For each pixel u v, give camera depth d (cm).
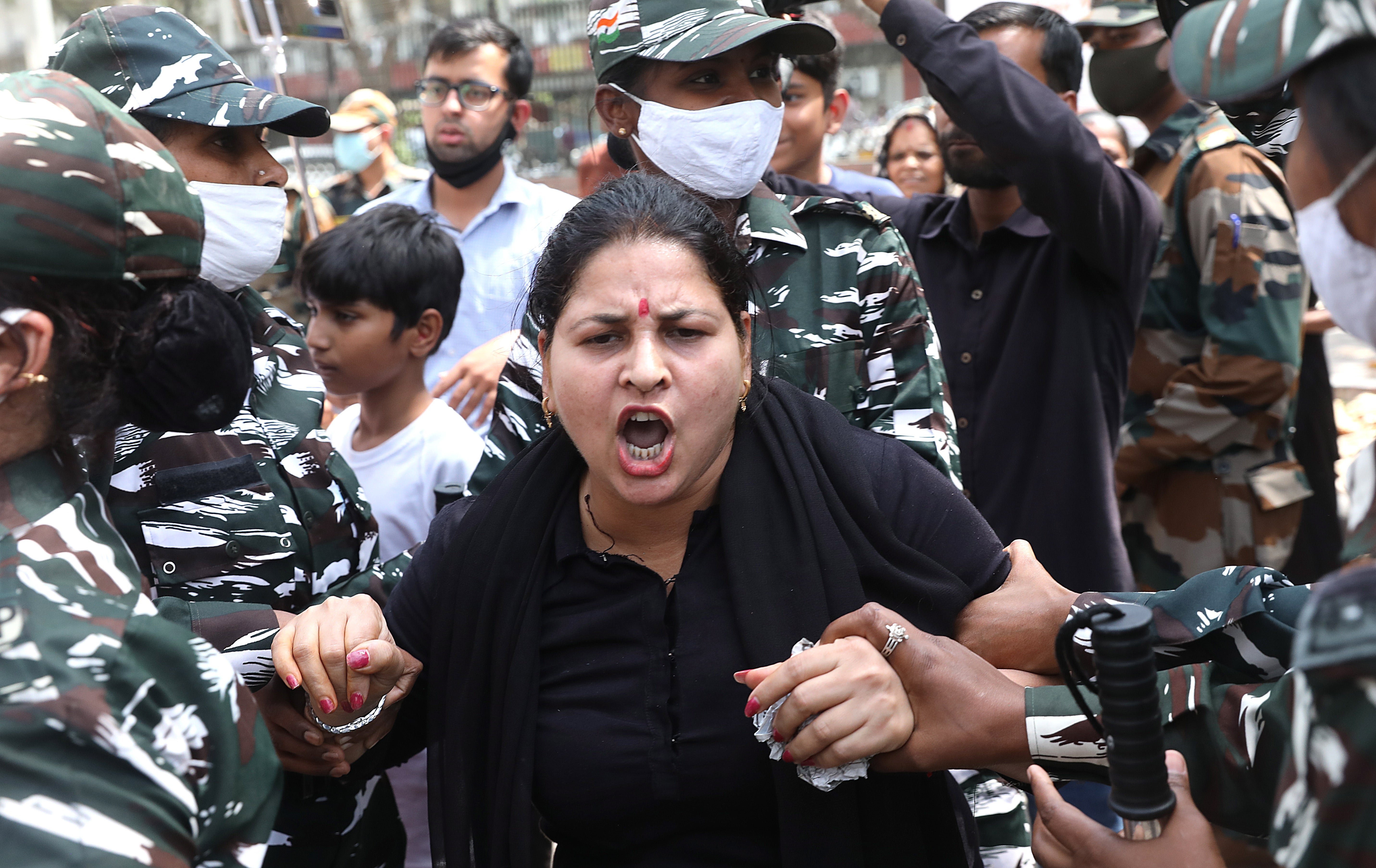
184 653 111
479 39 378
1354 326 100
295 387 208
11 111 110
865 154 1199
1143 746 114
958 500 167
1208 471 329
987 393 289
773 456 159
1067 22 315
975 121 260
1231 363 317
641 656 153
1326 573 364
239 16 370
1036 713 139
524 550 160
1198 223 321
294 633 164
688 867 150
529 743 152
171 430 135
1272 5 97
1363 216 94
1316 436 365
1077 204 259
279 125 210
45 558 108
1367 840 84
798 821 143
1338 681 85
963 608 160
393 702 168
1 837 96
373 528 212
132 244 116
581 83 1213
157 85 193
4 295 108
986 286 295
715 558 157
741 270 155
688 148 216
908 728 140
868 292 212
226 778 111
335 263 262
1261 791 128
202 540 187
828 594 152
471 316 369
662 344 146
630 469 147
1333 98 93
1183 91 107
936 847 157
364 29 1187
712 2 215
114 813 100
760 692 138
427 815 256
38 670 101
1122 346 287
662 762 148
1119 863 116
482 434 310
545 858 178
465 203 382
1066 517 276
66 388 115
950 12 390
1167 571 341
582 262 148
